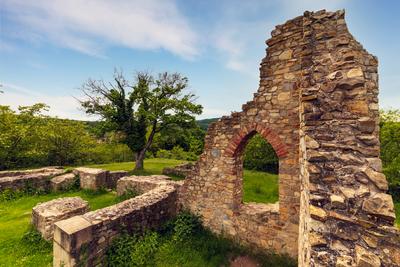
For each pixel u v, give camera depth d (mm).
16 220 7535
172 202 7145
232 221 6113
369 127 2768
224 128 6398
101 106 16266
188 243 5824
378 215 2191
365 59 4727
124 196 9836
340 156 2699
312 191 2564
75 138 23141
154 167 18969
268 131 5668
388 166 11133
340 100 3033
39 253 5367
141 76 16750
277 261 5164
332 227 2297
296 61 5414
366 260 1979
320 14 4258
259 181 13445
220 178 6402
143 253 5059
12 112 19562
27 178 10703
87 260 4332
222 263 5234
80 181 11617
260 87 5910
